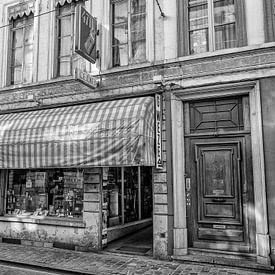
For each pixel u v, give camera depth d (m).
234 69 6.36
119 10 8.12
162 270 5.91
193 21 7.15
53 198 8.30
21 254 7.18
